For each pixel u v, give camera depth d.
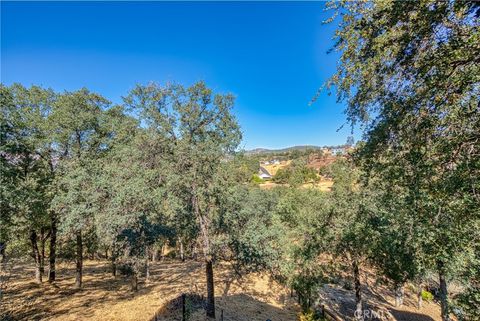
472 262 6.87
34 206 14.63
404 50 4.36
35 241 19.02
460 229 5.43
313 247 15.62
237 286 21.95
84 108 17.72
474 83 3.96
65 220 15.62
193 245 17.77
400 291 21.67
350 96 5.23
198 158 12.62
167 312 14.60
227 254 14.86
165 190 12.09
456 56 3.78
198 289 19.73
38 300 15.53
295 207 20.14
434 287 25.36
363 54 4.73
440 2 3.73
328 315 18.25
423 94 4.44
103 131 18.48
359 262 15.46
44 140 16.11
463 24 3.95
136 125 14.63
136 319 13.58
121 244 16.09
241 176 14.59
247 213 14.94
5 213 12.75
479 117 4.23
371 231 12.78
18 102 16.53
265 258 14.59
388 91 4.93
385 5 4.07
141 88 12.88
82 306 15.12
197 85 13.19
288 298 21.75
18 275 21.28
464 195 4.60
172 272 24.78
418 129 4.73
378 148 5.59
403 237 7.71
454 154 4.52
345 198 14.53
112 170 13.66
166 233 18.55
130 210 13.12
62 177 16.19
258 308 18.27
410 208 5.75
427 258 6.86
